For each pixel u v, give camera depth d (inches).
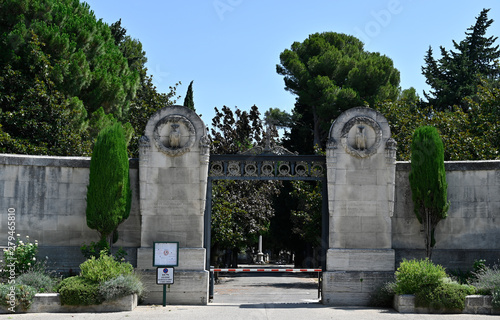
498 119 984.9
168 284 562.6
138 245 596.7
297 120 1638.8
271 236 1561.3
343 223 586.2
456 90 1625.2
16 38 919.7
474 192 593.3
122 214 572.7
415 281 520.4
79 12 1136.8
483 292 520.7
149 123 596.1
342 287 575.8
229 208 1054.4
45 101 915.4
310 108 1534.2
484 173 592.7
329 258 581.6
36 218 588.7
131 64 1620.3
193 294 575.2
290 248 1648.6
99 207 562.6
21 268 563.2
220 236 1021.2
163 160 592.1
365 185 587.5
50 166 595.5
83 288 512.1
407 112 1093.1
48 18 991.6
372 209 585.9
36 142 909.2
